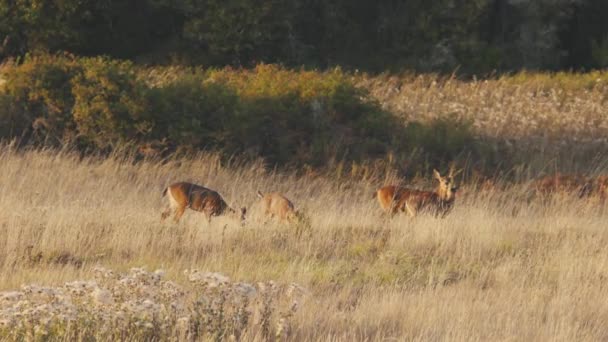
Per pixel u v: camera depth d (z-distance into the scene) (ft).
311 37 453.99
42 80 276.41
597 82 390.21
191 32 416.26
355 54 453.58
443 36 455.22
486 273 155.63
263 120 285.43
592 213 215.31
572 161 296.71
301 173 270.05
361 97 317.22
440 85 385.91
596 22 492.13
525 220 200.13
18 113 275.39
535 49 463.01
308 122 290.15
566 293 139.95
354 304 135.95
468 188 248.93
